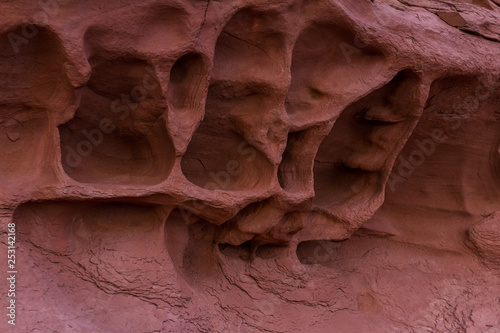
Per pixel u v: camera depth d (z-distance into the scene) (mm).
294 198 2596
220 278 2703
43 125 2256
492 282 3150
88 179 2342
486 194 3430
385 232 3291
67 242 2332
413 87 2701
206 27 2238
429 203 3375
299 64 2586
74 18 2055
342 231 2938
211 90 2453
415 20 2785
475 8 3229
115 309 2314
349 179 3074
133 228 2475
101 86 2268
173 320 2406
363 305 2980
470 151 3260
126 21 2139
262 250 2824
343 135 2924
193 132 2334
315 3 2402
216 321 2568
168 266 2453
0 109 2188
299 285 2820
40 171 2232
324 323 2803
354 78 2598
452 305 3027
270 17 2332
